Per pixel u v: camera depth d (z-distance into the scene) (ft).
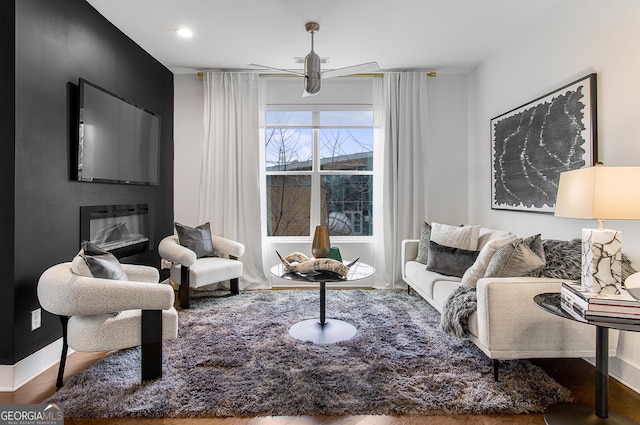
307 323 9.81
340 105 14.51
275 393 6.35
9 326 6.75
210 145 13.92
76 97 8.64
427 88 14.37
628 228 7.03
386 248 13.92
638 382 6.63
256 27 10.41
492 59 12.39
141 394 6.31
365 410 5.91
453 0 9.04
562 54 8.88
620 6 7.13
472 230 10.71
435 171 14.43
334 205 14.99
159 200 13.09
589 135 7.85
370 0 9.00
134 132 11.03
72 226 8.52
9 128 6.82
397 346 8.30
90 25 9.20
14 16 6.82
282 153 14.88
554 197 9.06
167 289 6.79
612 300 5.05
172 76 14.12
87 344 6.41
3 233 6.82
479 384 6.65
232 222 13.93
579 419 5.62
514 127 10.89
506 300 6.55
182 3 9.14
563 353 6.57
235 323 9.90
